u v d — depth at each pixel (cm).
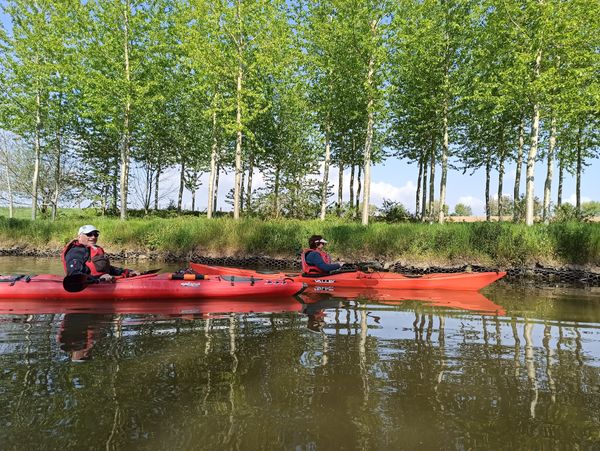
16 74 1991
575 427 249
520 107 1539
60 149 2459
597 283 984
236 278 721
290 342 418
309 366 347
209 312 567
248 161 2784
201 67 1867
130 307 595
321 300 677
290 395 288
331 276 824
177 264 1338
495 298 720
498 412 267
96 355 368
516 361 365
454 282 812
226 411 263
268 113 2480
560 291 834
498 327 493
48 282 649
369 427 245
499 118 2088
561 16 1317
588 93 1351
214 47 1820
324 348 398
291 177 2591
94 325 482
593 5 1312
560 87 1376
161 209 3023
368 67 1683
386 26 1588
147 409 264
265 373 329
